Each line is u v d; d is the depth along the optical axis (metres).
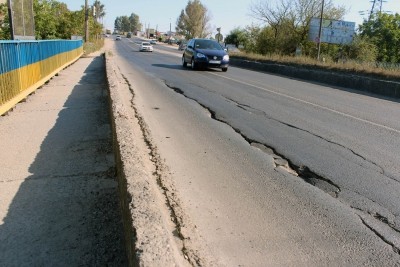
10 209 3.50
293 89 13.51
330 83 16.77
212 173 4.60
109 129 6.50
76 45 25.94
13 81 8.18
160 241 2.27
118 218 3.36
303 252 2.97
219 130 6.78
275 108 9.18
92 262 2.74
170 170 4.61
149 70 18.11
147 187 3.00
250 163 5.04
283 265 2.79
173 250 2.23
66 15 36.19
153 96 10.24
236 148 5.71
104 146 5.50
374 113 9.30
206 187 4.15
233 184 4.28
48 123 6.89
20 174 4.38
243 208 3.68
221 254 2.87
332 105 10.21
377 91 14.01
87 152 5.22
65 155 5.08
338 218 3.57
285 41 36.72
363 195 4.12
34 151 5.23
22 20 11.33
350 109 9.71
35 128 6.50
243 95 11.10
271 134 6.61
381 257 2.96
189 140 6.04
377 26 43.50
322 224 3.44
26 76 9.42
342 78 16.03
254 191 4.11
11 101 7.85
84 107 8.48
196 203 3.73
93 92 10.77
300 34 36.34
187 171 4.62
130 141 4.25
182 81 14.00
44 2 26.75
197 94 10.91
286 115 8.38
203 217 3.45
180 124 7.14
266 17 37.38
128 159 3.62
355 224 3.47
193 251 2.84
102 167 4.62
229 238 3.11
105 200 3.72
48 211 3.48
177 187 4.09
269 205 3.78
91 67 19.69
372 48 34.78
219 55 19.14
